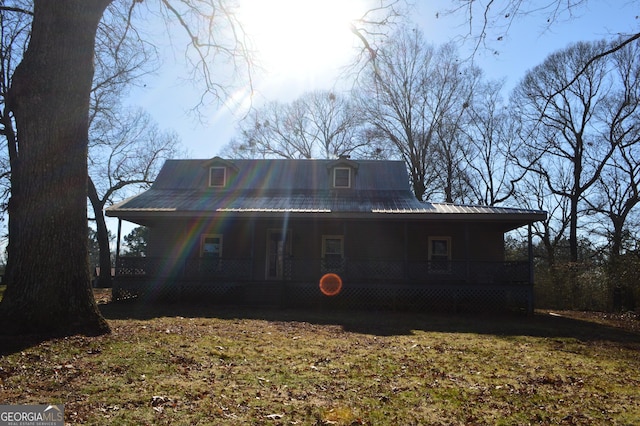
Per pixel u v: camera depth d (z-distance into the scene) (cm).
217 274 1711
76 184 830
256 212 1684
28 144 809
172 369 606
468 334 1103
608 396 588
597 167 2834
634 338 1144
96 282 2803
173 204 1800
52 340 718
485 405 525
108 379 550
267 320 1229
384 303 1681
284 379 591
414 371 668
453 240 1895
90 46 866
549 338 1093
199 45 1230
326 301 1686
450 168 3481
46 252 788
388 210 1703
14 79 822
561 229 3303
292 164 2280
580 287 2109
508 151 3309
